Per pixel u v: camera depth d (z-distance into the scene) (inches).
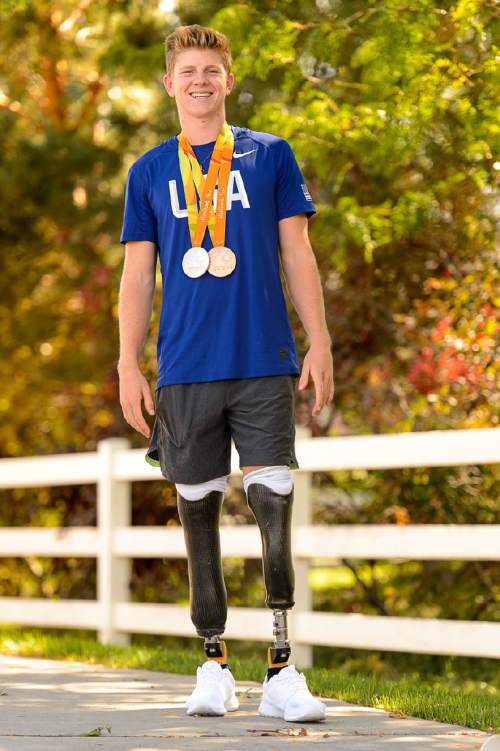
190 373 363.3
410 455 553.6
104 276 1146.7
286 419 363.3
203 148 372.5
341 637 573.0
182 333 365.1
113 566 700.0
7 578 992.2
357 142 660.7
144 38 977.5
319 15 734.5
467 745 323.3
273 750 309.0
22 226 1141.7
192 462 366.9
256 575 870.4
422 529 546.9
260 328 361.7
